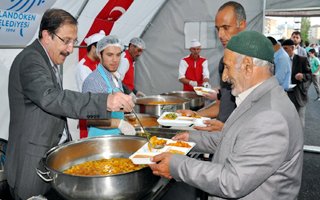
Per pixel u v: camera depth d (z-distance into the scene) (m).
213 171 0.83
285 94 0.87
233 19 1.34
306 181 2.77
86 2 2.40
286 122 0.78
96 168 1.10
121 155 1.24
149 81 4.09
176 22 3.82
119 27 3.24
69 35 1.13
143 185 0.89
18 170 1.14
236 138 0.84
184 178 0.88
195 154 1.26
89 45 2.43
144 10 3.37
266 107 0.80
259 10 3.39
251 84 0.88
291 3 3.28
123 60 2.85
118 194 0.84
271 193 0.84
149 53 4.01
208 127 1.43
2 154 1.56
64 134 1.35
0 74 2.08
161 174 0.93
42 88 1.03
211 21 3.68
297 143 0.84
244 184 0.77
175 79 3.98
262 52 0.85
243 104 0.87
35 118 1.12
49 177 0.89
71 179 0.83
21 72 1.08
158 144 1.12
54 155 1.06
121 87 1.83
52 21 1.10
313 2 3.19
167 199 1.22
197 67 3.53
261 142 0.77
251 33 0.87
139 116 1.88
